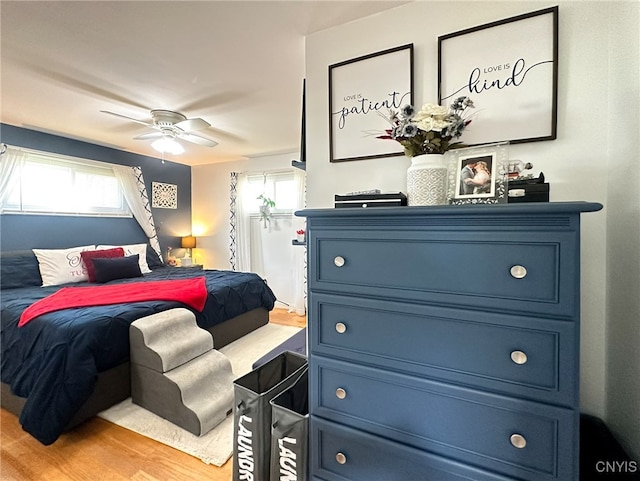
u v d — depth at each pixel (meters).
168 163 5.17
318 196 1.66
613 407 1.11
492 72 1.27
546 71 1.19
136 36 1.71
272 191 4.89
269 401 1.32
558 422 0.82
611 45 1.10
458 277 0.92
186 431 1.83
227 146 4.22
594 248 1.16
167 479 1.48
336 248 1.10
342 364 1.10
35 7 1.47
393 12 1.47
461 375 0.93
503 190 1.02
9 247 3.33
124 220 4.46
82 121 3.15
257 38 1.72
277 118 3.04
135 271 3.63
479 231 0.89
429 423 0.98
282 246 4.85
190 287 2.91
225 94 2.47
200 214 5.56
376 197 1.23
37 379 1.75
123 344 2.06
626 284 1.02
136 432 1.82
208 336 2.30
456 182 1.09
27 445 1.70
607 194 1.12
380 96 1.49
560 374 0.82
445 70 1.35
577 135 1.16
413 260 0.98
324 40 1.64
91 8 1.48
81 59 1.95
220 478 1.49
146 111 2.82
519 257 0.85
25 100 2.59
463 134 1.31
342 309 1.10
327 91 1.63
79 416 1.80
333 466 1.14
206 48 1.83
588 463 1.02
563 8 1.17
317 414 1.16
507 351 0.87
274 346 3.15
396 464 1.03
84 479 1.48
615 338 1.09
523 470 0.86
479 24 1.30
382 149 1.50
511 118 1.24
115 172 4.29
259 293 3.71
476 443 0.92
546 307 0.83
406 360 1.00
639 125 0.94
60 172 3.75
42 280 3.22
